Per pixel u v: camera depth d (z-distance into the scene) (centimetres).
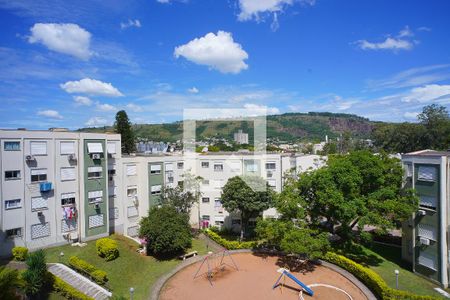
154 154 4919
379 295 2530
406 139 7831
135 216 4266
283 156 4706
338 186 3169
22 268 2764
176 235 3462
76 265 2858
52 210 3341
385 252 3541
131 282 2933
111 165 4000
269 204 3844
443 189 2627
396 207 2855
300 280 2928
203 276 3059
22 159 3130
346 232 3303
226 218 4612
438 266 2670
